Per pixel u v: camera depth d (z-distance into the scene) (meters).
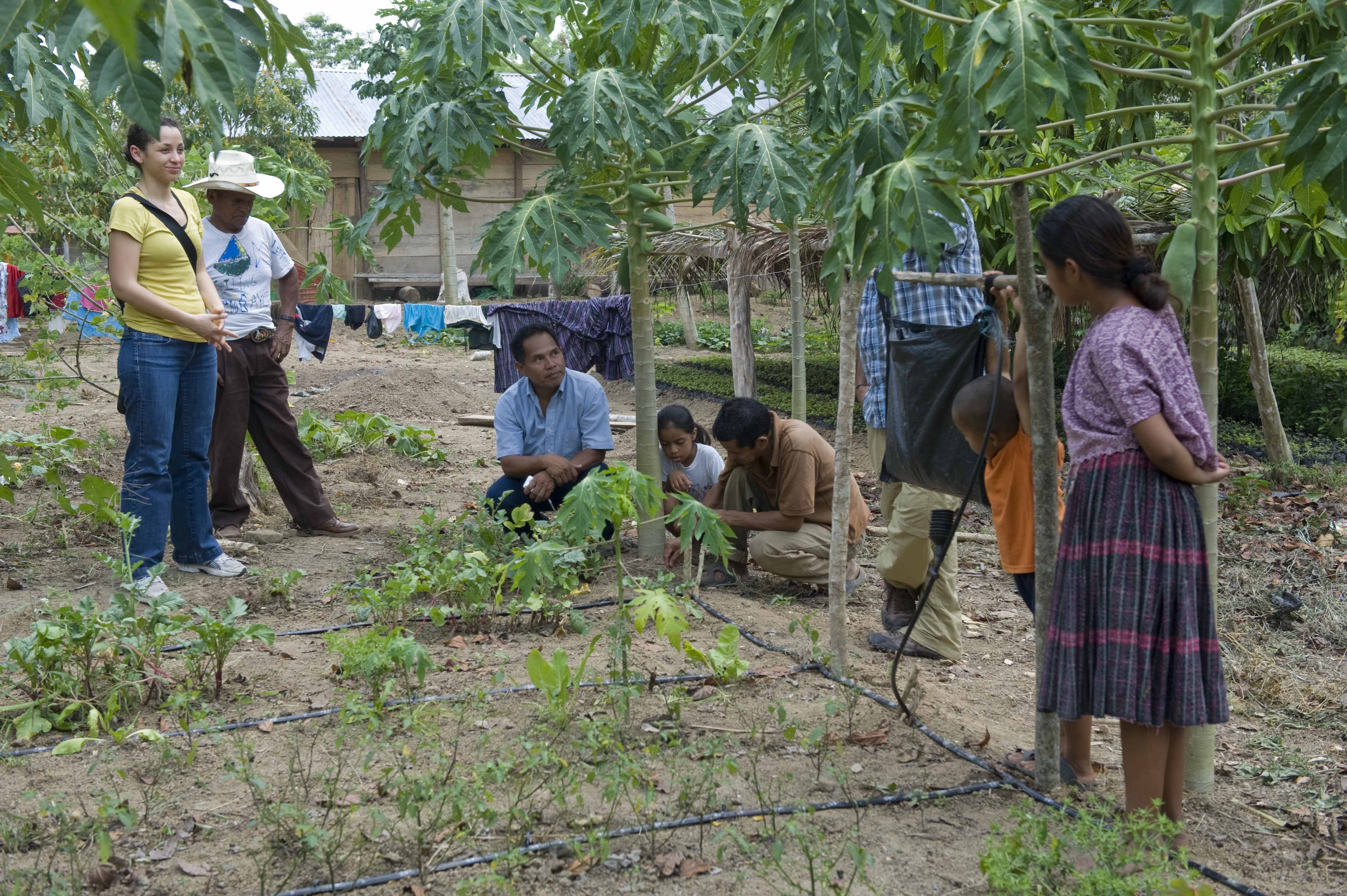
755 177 4.54
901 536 4.46
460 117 4.89
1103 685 2.74
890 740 3.55
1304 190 3.91
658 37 5.30
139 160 4.77
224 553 5.50
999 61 2.83
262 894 2.53
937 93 3.62
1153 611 2.70
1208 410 3.12
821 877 2.58
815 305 12.16
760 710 3.76
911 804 3.13
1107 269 2.72
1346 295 9.48
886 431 3.88
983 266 7.96
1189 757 3.29
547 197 4.86
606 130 4.50
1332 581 5.67
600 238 4.83
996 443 3.45
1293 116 2.98
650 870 2.76
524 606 4.46
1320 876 2.89
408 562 4.82
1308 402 11.41
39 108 3.34
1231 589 5.52
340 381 13.32
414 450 8.59
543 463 5.47
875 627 4.96
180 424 5.05
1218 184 3.11
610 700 3.52
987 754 3.54
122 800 2.99
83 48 2.38
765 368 16.50
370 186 23.27
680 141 5.25
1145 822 2.68
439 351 16.97
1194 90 3.07
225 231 5.66
